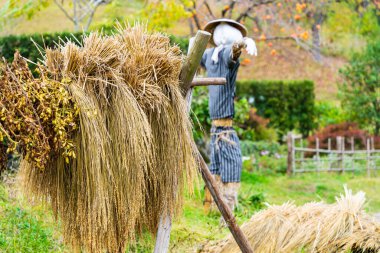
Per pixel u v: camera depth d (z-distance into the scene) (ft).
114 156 15.08
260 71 94.38
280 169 52.19
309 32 67.87
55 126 13.96
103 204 14.71
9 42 35.32
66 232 15.44
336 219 18.97
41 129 13.67
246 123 60.49
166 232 16.63
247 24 60.54
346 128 63.00
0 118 13.48
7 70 13.73
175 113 16.33
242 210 30.01
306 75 92.89
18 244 20.11
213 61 27.45
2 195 24.26
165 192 16.35
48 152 13.79
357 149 60.18
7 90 13.58
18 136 13.58
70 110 14.33
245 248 18.10
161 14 45.03
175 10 44.98
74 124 14.25
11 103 13.53
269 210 19.90
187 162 16.46
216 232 24.86
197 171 16.72
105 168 14.83
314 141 59.82
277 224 19.44
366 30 77.61
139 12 45.57
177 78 16.62
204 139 43.27
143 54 15.90
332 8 68.69
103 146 14.69
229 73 27.22
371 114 64.95
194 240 22.91
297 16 53.98
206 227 25.91
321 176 51.06
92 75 15.14
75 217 15.19
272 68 94.58
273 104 66.90
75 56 14.83
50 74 14.82
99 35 16.62
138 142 15.19
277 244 19.15
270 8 57.47
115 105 15.14
